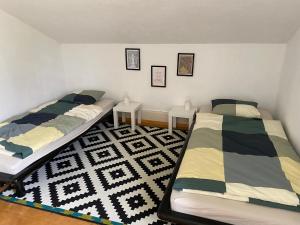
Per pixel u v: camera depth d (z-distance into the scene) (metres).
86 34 3.38
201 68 3.43
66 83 4.15
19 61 3.12
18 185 2.12
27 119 2.84
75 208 2.05
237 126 2.59
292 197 1.50
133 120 3.59
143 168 2.66
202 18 2.56
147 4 2.36
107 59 3.82
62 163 2.76
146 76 3.73
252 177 1.71
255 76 3.25
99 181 2.43
